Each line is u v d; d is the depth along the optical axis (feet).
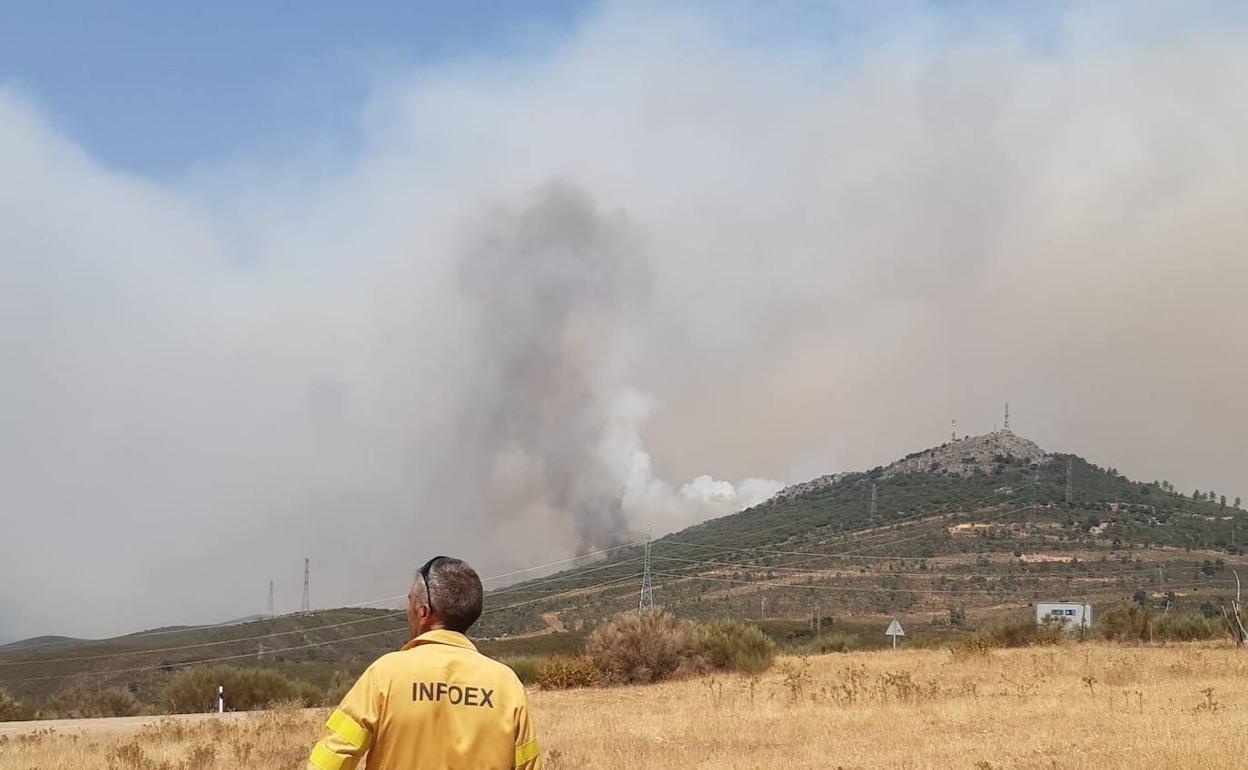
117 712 160.97
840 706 79.51
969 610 444.96
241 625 422.00
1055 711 68.90
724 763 53.21
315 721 87.35
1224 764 46.09
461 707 15.25
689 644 141.38
